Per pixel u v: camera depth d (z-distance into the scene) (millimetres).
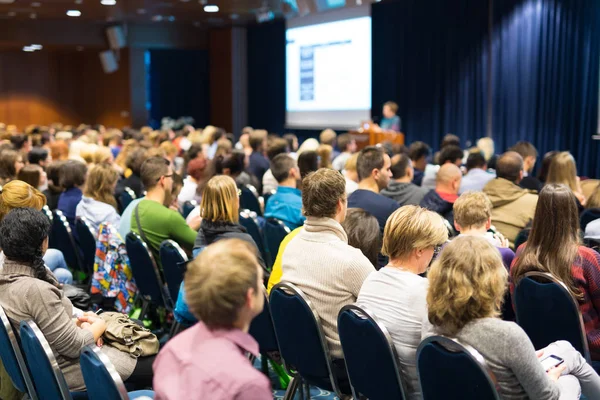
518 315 3111
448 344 2049
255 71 15898
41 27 15406
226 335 1541
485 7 10641
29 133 13188
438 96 11586
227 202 3562
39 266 2715
